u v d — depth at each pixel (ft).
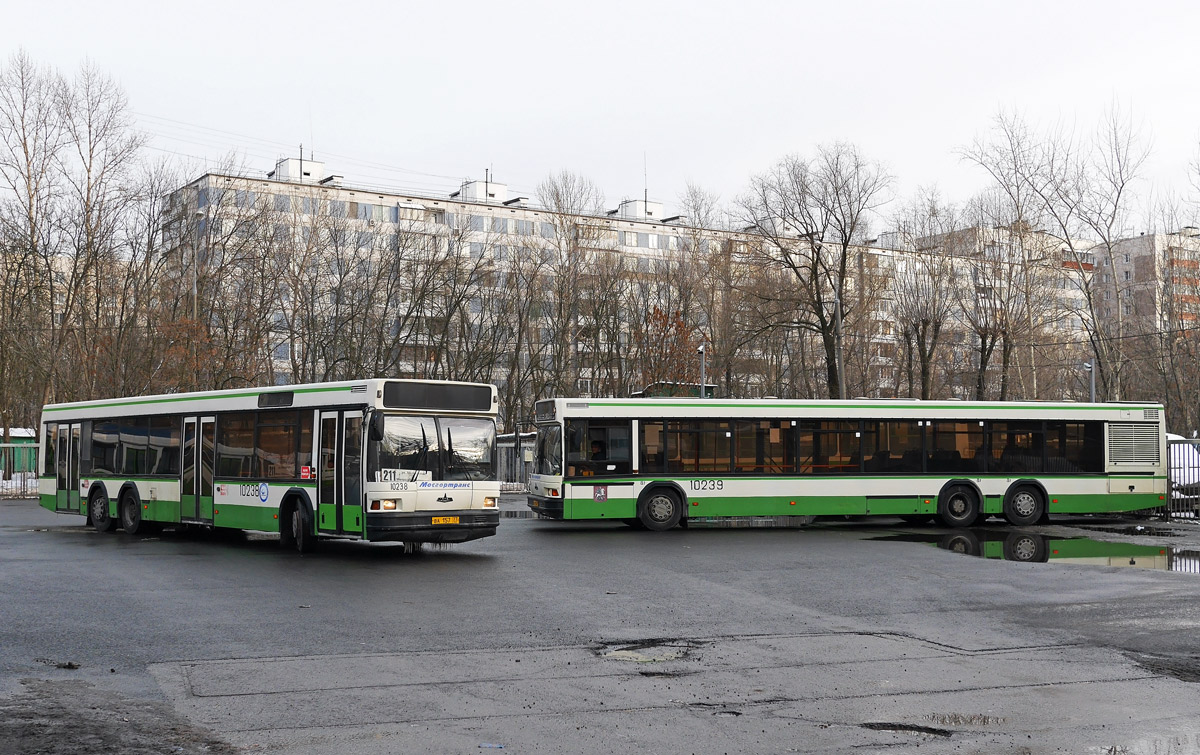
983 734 24.68
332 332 181.68
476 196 291.79
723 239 204.64
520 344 195.62
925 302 171.01
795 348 210.59
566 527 85.97
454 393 60.95
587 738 24.17
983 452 87.25
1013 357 191.21
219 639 36.22
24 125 145.89
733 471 82.84
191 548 67.36
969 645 36.09
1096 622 40.91
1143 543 72.79
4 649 34.32
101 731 24.47
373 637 36.73
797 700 27.99
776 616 41.96
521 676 30.76
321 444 62.23
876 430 85.51
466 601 44.93
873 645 35.96
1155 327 186.50
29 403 175.83
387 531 57.62
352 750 23.13
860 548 68.90
